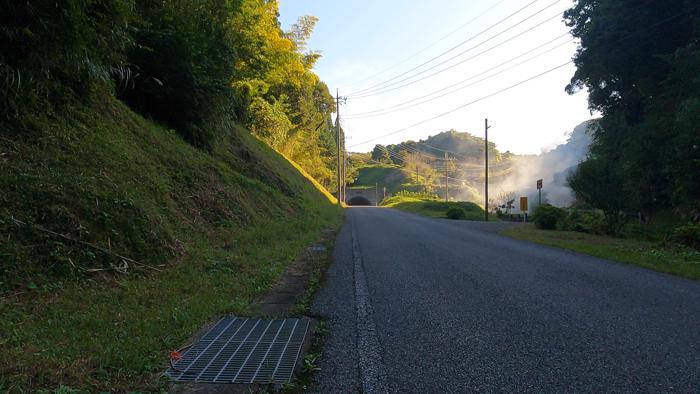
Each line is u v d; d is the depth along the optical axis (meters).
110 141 8.30
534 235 16.08
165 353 3.92
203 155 13.21
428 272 8.16
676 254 10.98
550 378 3.52
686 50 17.39
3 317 3.94
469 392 3.27
